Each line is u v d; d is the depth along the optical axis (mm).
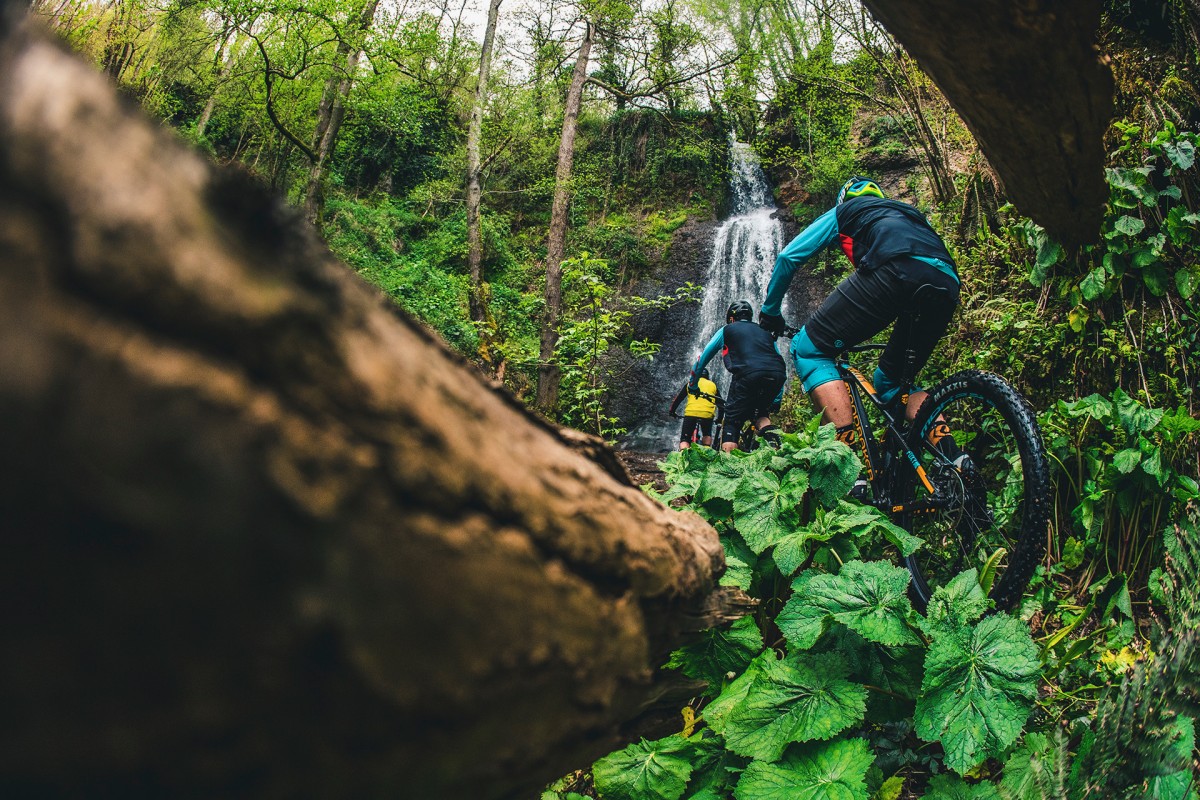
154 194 221
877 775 1479
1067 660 1668
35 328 187
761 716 1443
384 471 298
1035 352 3199
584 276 6711
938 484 2189
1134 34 3238
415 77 12336
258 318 247
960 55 1548
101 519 205
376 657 303
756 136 15820
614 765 1538
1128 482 2498
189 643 237
